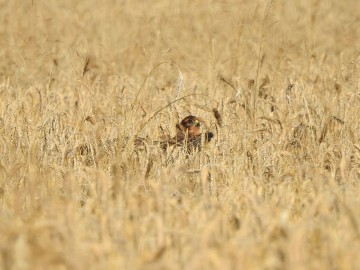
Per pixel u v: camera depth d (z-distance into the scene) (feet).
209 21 298.76
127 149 131.54
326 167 131.75
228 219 94.22
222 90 198.39
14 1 319.47
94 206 97.91
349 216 87.92
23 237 75.56
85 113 163.22
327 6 338.34
